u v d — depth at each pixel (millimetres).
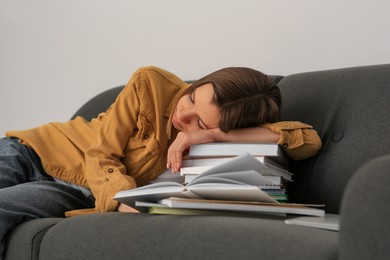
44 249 1037
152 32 2094
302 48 1746
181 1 2020
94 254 932
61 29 2354
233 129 1231
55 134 1604
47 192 1313
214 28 1938
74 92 2311
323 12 1708
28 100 2447
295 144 1256
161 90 1432
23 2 2475
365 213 627
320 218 938
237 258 755
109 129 1384
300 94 1451
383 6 1606
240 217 904
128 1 2158
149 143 1380
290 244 721
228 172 979
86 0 2281
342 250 649
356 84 1354
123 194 1001
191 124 1242
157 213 960
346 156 1270
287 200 1236
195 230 830
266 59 1818
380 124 1252
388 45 1597
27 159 1542
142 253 865
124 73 2170
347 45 1664
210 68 1946
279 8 1793
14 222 1176
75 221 1025
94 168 1286
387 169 632
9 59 2506
